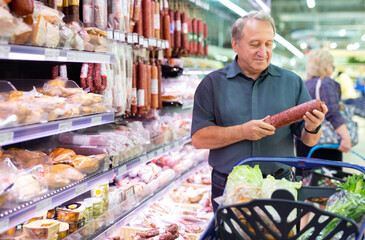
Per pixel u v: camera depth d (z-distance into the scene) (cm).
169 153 355
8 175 162
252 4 470
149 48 306
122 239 255
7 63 224
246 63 221
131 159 252
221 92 232
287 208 127
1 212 149
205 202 336
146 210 302
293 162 184
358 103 664
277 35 593
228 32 609
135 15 271
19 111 159
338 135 407
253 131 199
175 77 387
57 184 183
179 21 369
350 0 1191
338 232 143
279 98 228
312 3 921
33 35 165
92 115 212
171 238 262
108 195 238
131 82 270
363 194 153
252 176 163
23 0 157
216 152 233
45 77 253
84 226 204
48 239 181
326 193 168
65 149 216
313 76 413
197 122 235
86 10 232
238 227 143
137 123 282
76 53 192
